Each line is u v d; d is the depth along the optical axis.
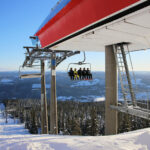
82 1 3.43
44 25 5.54
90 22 3.45
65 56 8.59
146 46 7.15
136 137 3.43
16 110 108.75
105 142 3.20
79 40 5.30
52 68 7.66
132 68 5.99
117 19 3.20
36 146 2.98
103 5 3.04
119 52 6.76
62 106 94.31
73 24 4.02
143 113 4.54
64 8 3.94
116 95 6.46
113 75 6.47
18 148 2.89
